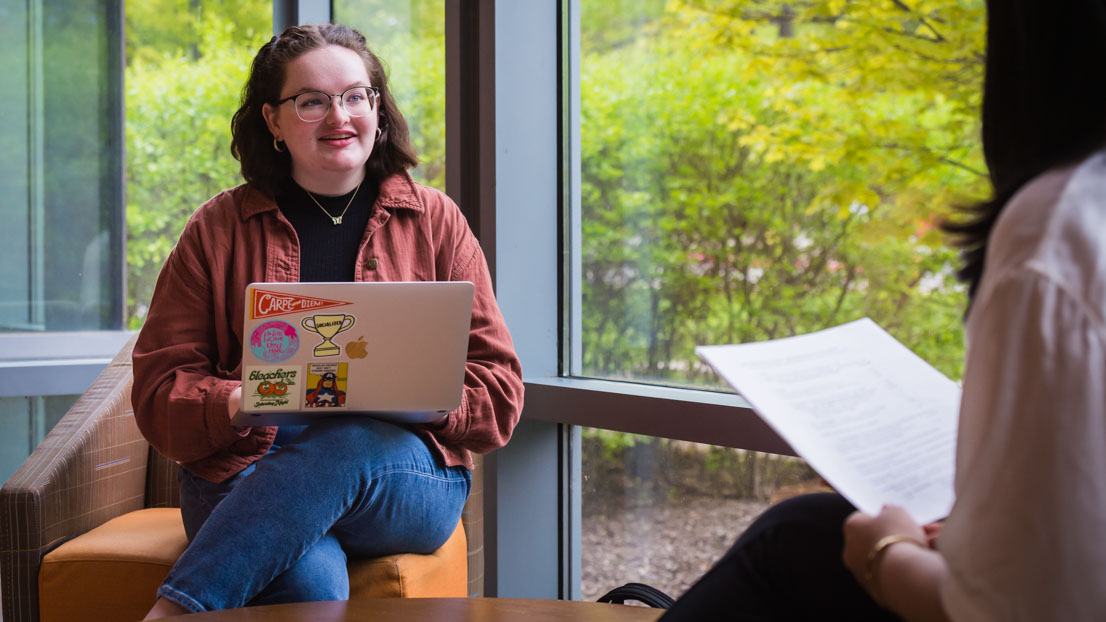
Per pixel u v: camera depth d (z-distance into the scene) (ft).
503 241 7.02
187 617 4.00
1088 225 2.10
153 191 9.77
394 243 5.90
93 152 9.74
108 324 9.87
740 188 6.08
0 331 9.54
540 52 7.14
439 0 8.00
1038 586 1.97
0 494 5.66
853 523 2.56
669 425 6.03
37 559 5.68
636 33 6.66
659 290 6.60
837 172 5.61
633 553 6.91
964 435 2.23
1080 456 1.97
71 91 9.66
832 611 2.74
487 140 7.00
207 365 5.61
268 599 4.70
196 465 5.46
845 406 2.87
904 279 5.35
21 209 9.57
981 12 5.00
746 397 2.80
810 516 2.84
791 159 5.82
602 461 7.08
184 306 5.66
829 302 5.68
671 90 6.45
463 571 6.04
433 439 5.46
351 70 5.78
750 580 2.85
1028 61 2.33
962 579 2.10
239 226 5.81
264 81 5.80
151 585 5.54
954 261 5.14
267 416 4.89
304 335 4.74
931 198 5.24
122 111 9.75
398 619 4.01
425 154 8.25
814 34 5.67
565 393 6.73
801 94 5.75
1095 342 1.99
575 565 7.34
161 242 9.79
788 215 5.85
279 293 4.72
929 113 5.24
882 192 5.43
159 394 5.38
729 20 6.07
